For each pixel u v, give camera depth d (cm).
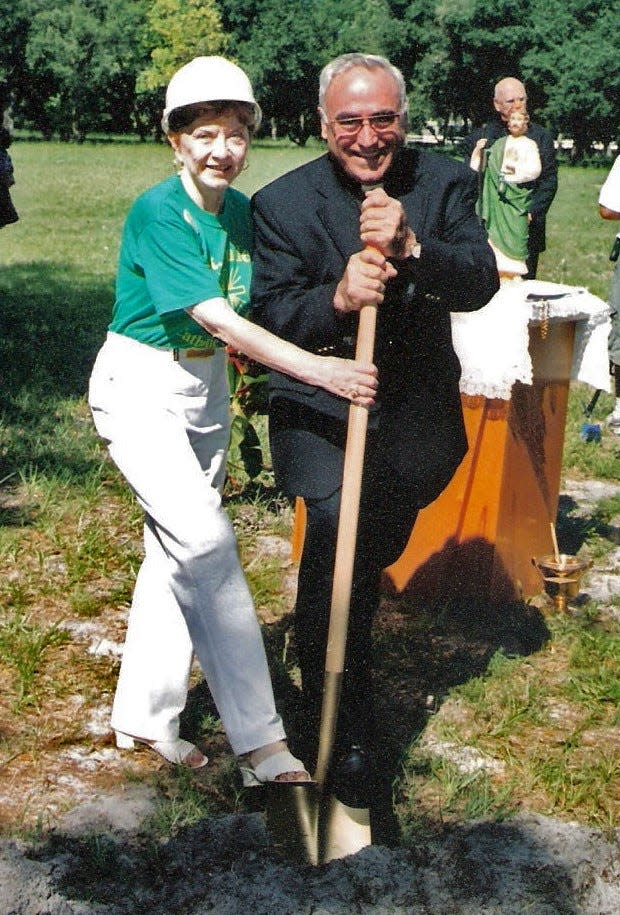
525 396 453
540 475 478
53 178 3375
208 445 336
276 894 289
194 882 294
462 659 419
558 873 300
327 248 318
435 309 330
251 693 314
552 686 403
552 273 1509
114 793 334
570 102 6094
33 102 6888
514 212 692
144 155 4903
